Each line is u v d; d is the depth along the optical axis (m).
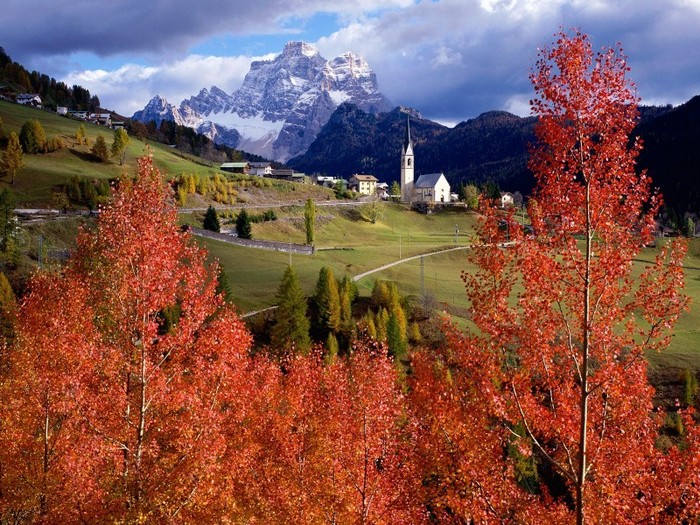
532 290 17.70
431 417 21.38
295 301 78.00
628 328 18.09
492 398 17.84
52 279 26.47
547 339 17.55
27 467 23.86
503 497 19.38
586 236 17.03
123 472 22.55
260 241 138.38
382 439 23.11
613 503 16.59
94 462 22.22
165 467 21.62
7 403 24.78
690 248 155.25
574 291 17.20
